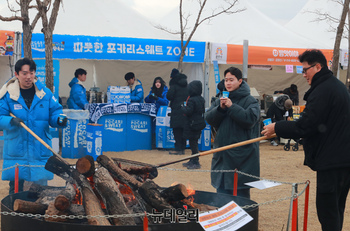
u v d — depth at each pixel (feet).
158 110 38.91
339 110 11.82
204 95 41.37
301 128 12.09
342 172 11.95
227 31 45.78
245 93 15.33
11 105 16.02
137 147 38.78
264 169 30.66
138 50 37.70
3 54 33.04
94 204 12.10
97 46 36.22
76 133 33.88
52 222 10.86
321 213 12.32
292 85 49.11
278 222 17.97
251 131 15.10
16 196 14.24
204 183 25.32
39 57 34.63
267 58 42.55
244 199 13.98
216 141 15.60
